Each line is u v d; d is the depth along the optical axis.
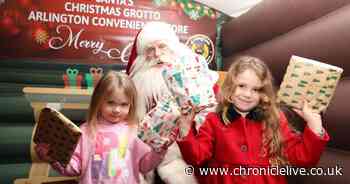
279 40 1.92
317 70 1.17
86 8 2.51
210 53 2.76
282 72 1.80
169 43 1.89
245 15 2.40
